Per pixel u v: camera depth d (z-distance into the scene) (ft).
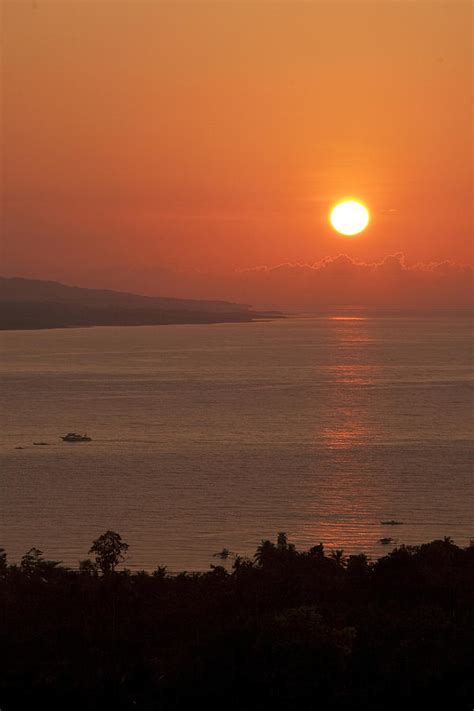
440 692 512.22
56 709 505.25
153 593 649.61
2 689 516.73
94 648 560.20
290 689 510.58
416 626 573.33
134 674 528.63
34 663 540.93
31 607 621.31
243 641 529.04
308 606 585.22
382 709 506.07
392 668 522.06
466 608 627.46
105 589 643.86
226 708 508.12
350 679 523.29
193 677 514.68
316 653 514.68
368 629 571.28
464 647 540.93
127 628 592.60
